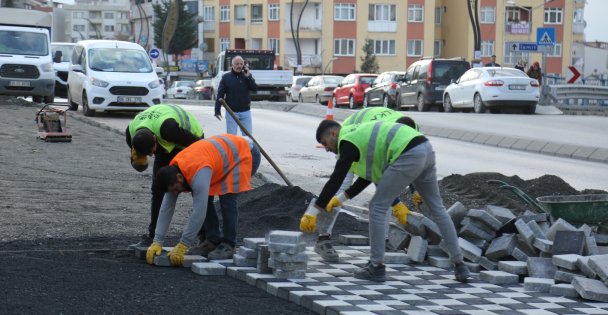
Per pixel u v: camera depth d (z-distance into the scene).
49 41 30.28
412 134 7.08
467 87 32.09
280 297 6.65
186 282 6.96
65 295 6.29
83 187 12.05
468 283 7.14
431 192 7.25
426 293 6.71
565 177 14.99
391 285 6.97
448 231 7.21
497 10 83.75
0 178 12.57
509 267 7.32
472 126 24.03
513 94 30.84
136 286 6.70
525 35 84.31
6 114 23.69
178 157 7.50
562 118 27.64
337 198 7.31
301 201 10.13
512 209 10.70
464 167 16.25
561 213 8.21
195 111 29.53
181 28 87.31
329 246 7.89
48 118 17.81
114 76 25.69
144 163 8.10
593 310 6.27
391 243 8.30
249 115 15.45
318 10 83.62
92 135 19.25
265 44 86.31
